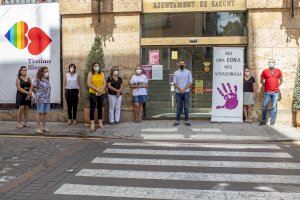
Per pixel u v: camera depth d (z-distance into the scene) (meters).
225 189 6.77
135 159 9.05
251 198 6.29
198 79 14.52
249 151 9.95
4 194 6.49
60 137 12.03
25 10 15.09
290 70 13.90
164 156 9.37
